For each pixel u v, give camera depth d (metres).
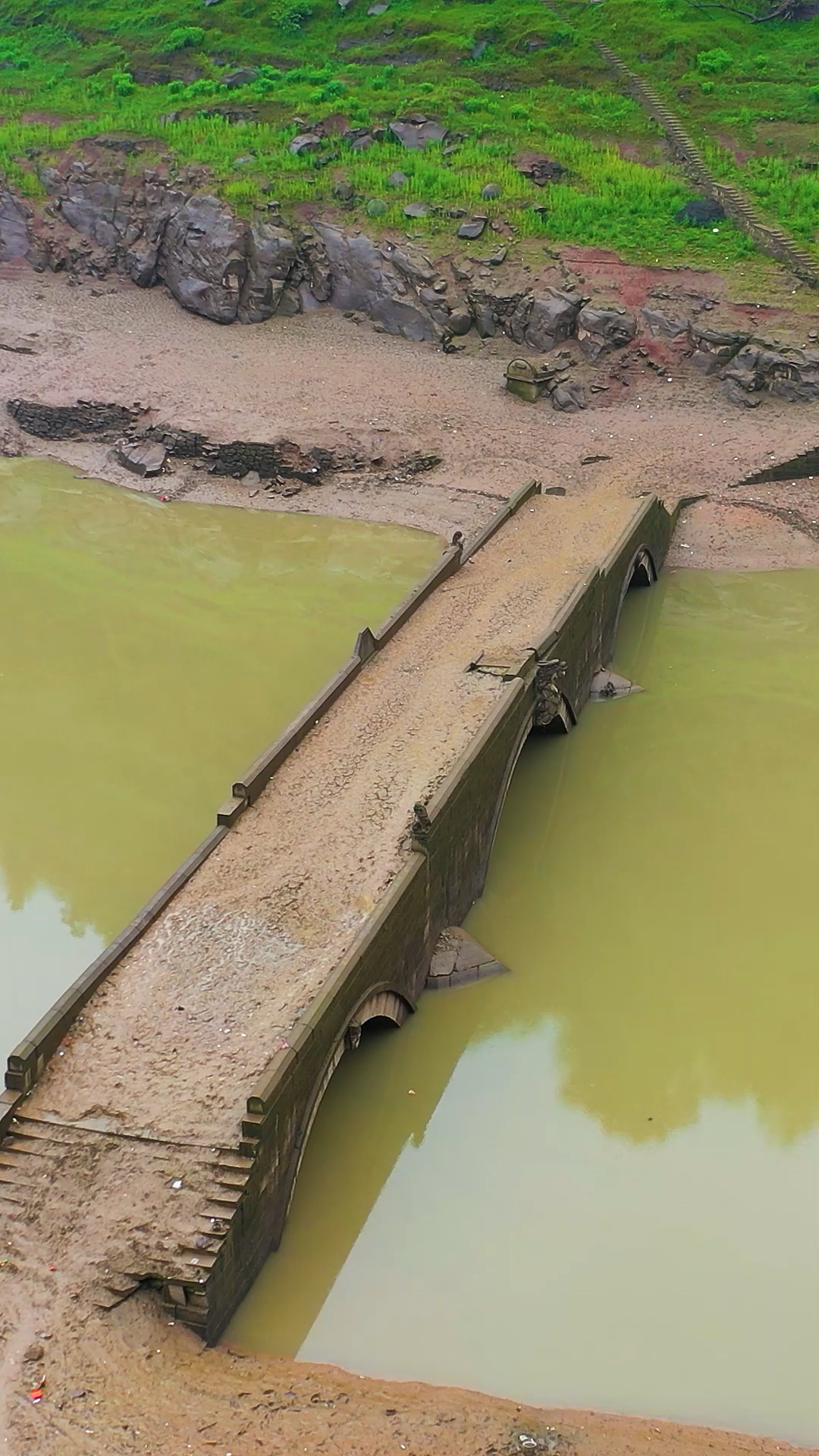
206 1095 19.41
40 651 40.00
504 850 31.08
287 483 52.31
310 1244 20.61
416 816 24.22
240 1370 17.19
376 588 44.47
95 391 56.91
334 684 30.05
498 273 60.44
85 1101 19.50
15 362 59.47
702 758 34.97
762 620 43.03
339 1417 16.66
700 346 56.12
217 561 46.97
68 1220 17.98
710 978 27.09
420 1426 16.72
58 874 29.66
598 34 75.25
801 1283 20.14
